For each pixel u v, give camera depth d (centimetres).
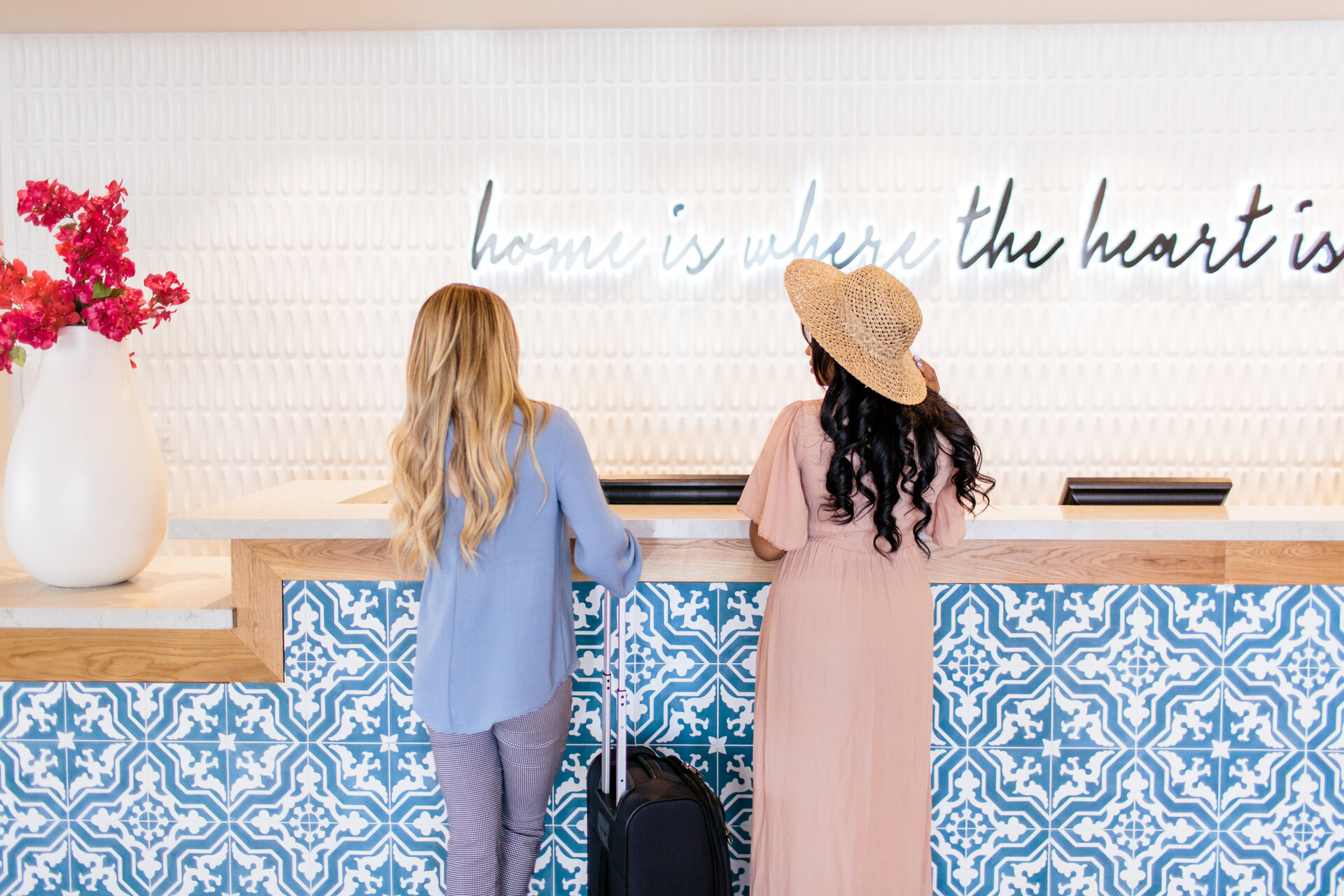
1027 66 342
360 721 179
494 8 320
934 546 177
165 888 182
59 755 179
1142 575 177
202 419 359
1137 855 183
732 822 185
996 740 182
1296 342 348
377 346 355
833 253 349
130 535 179
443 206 350
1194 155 343
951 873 185
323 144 348
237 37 344
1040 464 357
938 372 354
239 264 353
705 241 351
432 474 139
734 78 344
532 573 144
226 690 178
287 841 181
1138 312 350
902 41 342
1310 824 181
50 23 332
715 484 186
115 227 174
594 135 347
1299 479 354
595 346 355
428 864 181
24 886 182
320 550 175
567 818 185
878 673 150
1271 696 179
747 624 181
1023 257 349
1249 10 325
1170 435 354
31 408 175
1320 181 342
